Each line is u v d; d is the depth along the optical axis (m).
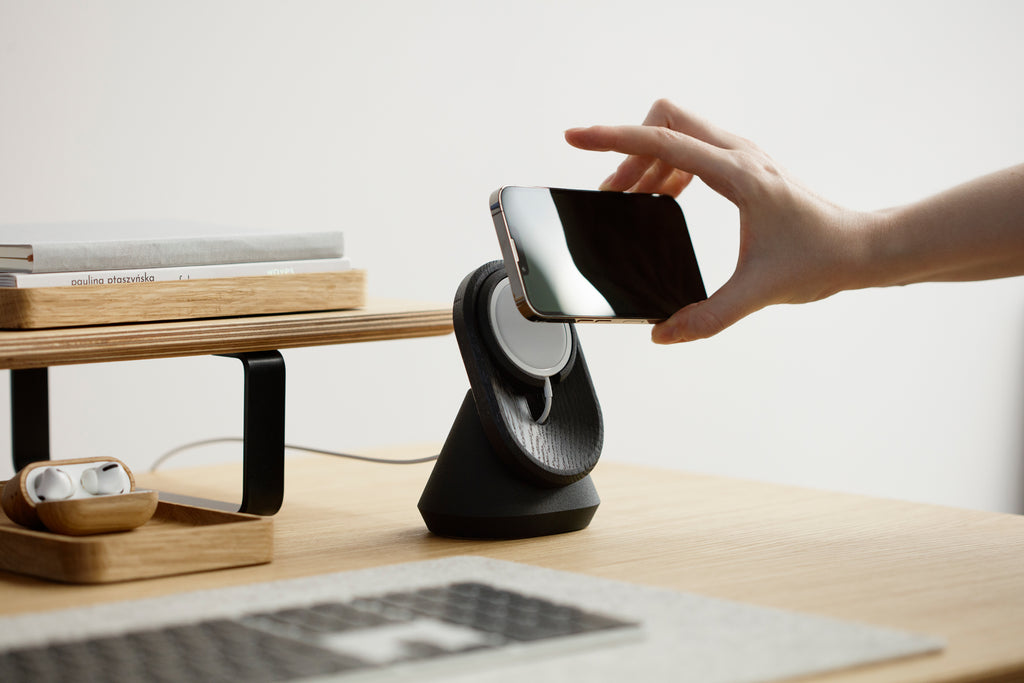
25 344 0.78
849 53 2.88
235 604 0.58
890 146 2.97
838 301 2.96
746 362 2.80
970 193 0.82
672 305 0.83
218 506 0.91
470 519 0.79
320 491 1.01
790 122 2.79
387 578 0.64
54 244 0.84
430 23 2.28
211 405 2.12
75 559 0.66
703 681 0.46
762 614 0.57
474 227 2.37
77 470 0.74
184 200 2.04
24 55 1.87
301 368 2.20
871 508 0.93
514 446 0.79
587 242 0.81
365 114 2.22
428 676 0.47
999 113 3.16
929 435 3.15
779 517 0.89
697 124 0.88
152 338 0.83
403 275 2.29
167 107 2.01
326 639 0.50
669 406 2.69
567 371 0.85
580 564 0.72
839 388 2.97
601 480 1.07
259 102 2.11
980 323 3.21
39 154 1.90
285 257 0.96
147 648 0.49
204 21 2.04
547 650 0.50
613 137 0.81
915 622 0.58
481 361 0.81
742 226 0.81
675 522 0.87
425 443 1.31
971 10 3.09
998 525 0.85
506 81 2.38
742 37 2.70
